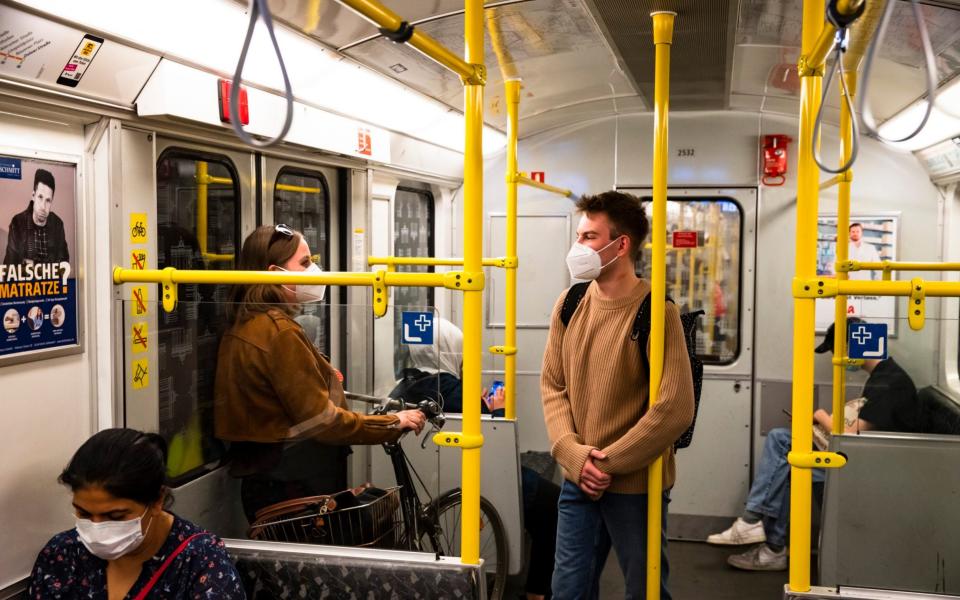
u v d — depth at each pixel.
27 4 2.29
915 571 2.57
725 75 4.94
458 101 5.08
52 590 2.24
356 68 3.97
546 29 3.89
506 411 4.54
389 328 2.70
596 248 2.97
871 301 5.90
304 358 2.76
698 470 6.30
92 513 2.07
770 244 6.18
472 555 2.52
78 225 2.83
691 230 6.31
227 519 2.83
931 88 1.13
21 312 2.60
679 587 5.26
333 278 2.63
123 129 2.94
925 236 5.94
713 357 6.29
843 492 2.61
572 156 6.48
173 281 2.79
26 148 2.60
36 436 2.69
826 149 6.02
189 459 2.86
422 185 6.16
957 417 2.55
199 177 3.56
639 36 4.01
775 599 5.04
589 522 3.02
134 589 2.20
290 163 4.25
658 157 3.02
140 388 2.89
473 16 2.43
